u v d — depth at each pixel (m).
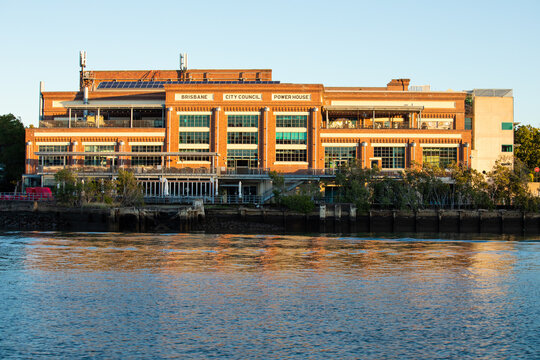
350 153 97.75
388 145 97.56
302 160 96.81
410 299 32.09
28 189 89.44
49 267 40.81
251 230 80.62
